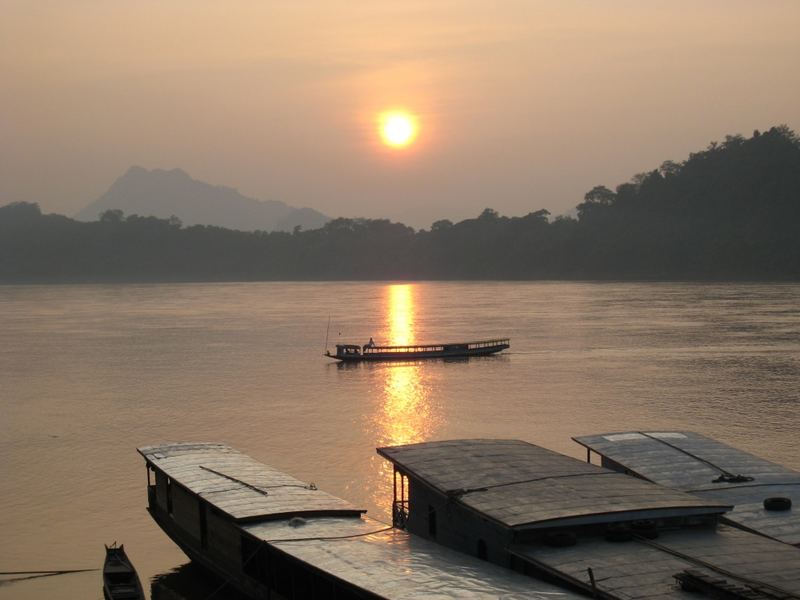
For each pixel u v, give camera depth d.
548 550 34.28
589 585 30.91
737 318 177.62
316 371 116.81
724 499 40.56
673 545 34.47
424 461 44.41
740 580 30.64
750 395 91.56
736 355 121.94
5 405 94.75
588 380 104.06
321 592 35.31
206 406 91.56
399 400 93.50
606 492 38.38
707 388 96.25
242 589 40.50
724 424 77.62
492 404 89.88
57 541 51.94
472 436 74.81
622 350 130.75
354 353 126.00
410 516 44.06
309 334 167.25
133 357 133.25
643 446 48.12
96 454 71.69
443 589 31.78
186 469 48.50
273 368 120.12
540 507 36.56
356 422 81.88
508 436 74.69
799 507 39.47
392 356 125.75
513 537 34.88
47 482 63.78
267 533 38.38
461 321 191.25
